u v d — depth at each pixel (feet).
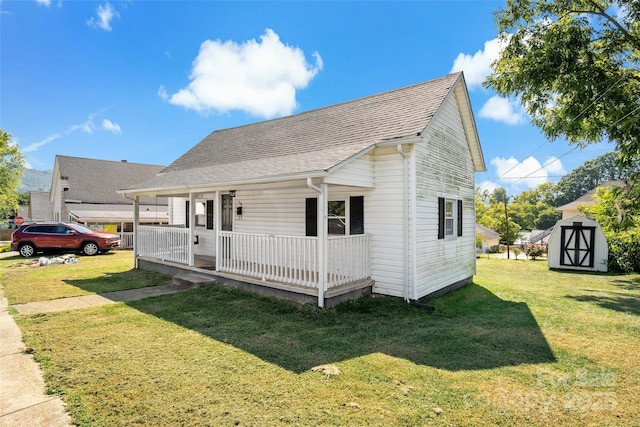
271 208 33.83
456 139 32.81
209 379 12.51
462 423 9.94
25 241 52.06
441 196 29.40
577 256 47.37
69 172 87.10
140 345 15.87
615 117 34.24
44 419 9.89
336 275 23.15
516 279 39.60
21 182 107.24
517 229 140.77
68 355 14.56
